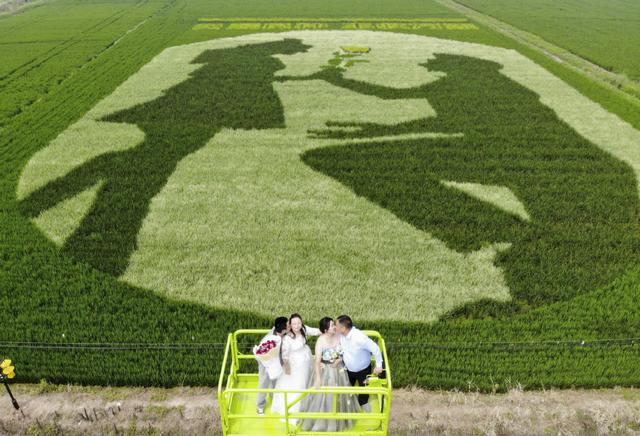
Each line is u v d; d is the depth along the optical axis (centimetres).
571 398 1188
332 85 3300
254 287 1557
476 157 2338
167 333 1372
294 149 2423
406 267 1644
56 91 3250
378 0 6844
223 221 1881
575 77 3506
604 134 2600
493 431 1096
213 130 2633
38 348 1316
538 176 2177
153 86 3278
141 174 2202
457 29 5097
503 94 3150
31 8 6625
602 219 1884
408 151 2389
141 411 1148
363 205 1977
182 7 6372
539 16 5953
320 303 1491
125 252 1708
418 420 1126
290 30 5003
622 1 7275
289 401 916
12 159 2333
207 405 1165
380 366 888
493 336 1351
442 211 1933
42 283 1555
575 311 1440
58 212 1923
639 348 1318
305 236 1798
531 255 1695
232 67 3672
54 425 1114
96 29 5175
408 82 3366
